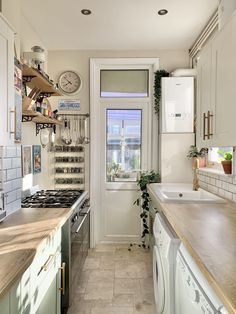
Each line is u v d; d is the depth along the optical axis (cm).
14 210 210
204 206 209
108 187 381
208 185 287
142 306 236
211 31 285
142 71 381
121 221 382
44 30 310
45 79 252
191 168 347
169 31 311
